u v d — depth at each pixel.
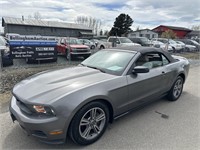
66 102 2.33
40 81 2.85
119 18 63.69
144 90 3.41
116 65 3.33
